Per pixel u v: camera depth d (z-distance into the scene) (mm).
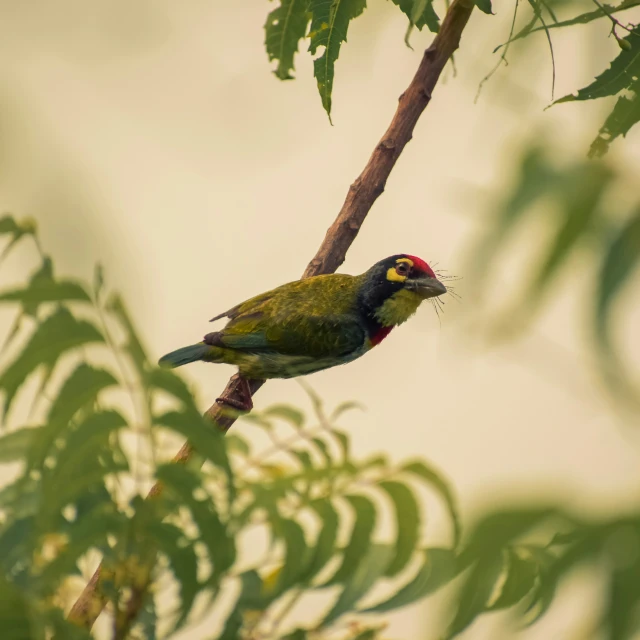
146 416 2961
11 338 3184
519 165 1962
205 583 3252
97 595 3701
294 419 3494
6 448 3549
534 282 1845
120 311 2523
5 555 3484
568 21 3799
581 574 1700
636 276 1748
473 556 1767
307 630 3389
